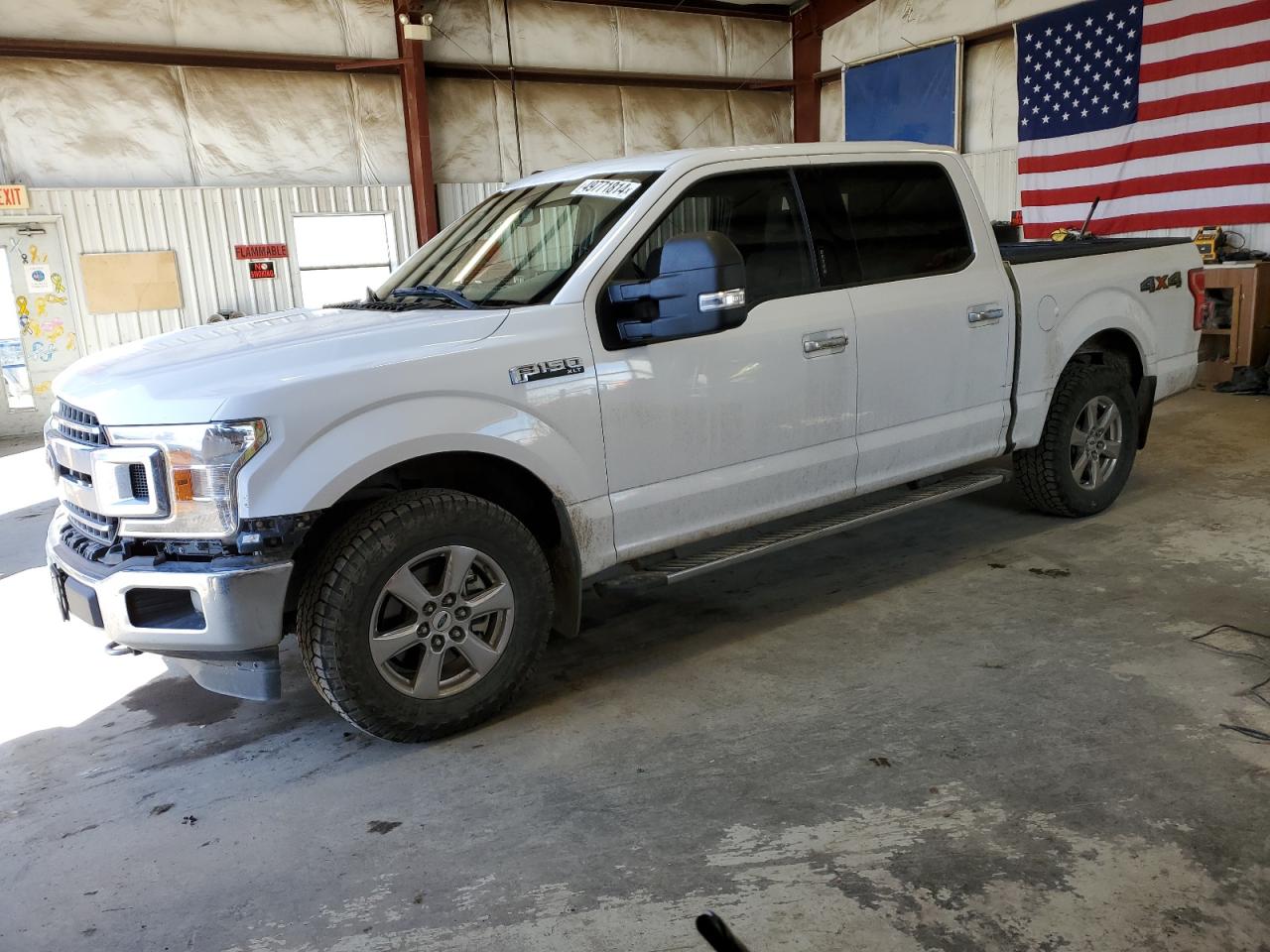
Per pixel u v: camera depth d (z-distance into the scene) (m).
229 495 2.42
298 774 2.71
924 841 2.20
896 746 2.63
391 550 2.60
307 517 2.48
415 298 3.33
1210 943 1.83
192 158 9.84
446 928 2.01
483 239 3.53
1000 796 2.36
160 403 2.46
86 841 2.44
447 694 2.79
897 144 3.79
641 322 2.96
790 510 3.44
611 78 12.06
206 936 2.04
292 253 10.45
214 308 10.16
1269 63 8.16
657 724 2.86
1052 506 4.46
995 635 3.33
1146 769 2.44
